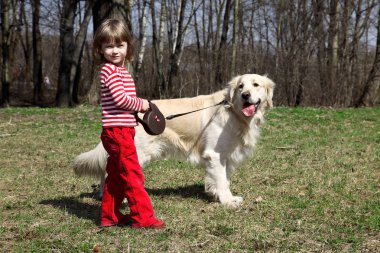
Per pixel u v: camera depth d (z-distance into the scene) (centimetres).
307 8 1988
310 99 1981
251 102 506
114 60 411
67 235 416
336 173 666
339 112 1456
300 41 1986
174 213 484
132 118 416
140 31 2588
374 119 1316
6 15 2295
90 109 1471
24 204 526
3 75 2306
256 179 648
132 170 415
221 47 2214
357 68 2109
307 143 945
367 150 852
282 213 474
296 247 377
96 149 520
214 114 529
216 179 529
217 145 525
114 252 370
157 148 539
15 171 704
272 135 1057
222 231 418
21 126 1197
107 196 438
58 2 2459
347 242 388
